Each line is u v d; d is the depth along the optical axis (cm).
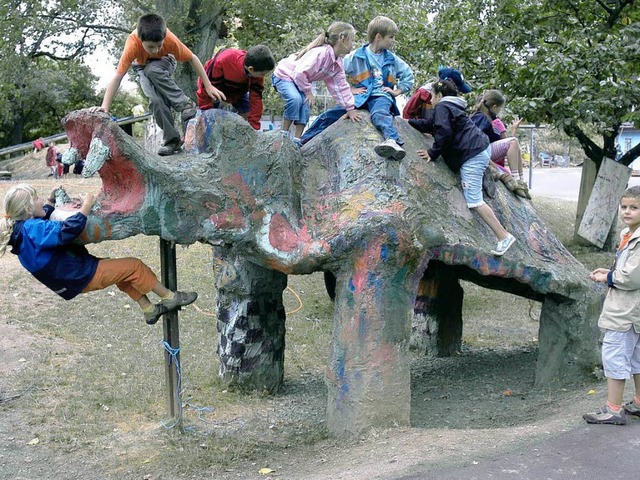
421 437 516
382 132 609
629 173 1265
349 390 559
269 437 611
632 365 511
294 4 1783
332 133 624
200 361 842
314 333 992
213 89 571
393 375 559
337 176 597
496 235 618
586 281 709
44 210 513
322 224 571
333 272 575
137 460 562
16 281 1133
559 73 1122
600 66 1136
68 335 929
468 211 630
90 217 506
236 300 750
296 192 592
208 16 1923
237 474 523
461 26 1328
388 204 560
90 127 493
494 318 1120
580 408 588
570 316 700
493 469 431
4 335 895
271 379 758
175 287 576
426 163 628
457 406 681
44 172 2411
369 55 635
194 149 556
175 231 526
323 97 1291
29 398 705
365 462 480
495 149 758
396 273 559
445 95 630
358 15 1619
